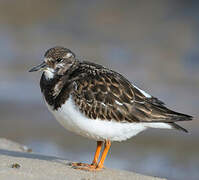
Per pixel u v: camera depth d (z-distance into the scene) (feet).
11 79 72.43
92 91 27.17
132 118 27.40
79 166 28.32
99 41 95.81
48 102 28.09
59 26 102.78
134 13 108.06
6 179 23.62
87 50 90.33
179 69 80.79
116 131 27.45
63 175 25.79
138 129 28.02
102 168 28.66
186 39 96.58
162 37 97.35
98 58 85.71
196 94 67.72
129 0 111.65
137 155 47.14
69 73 28.45
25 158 29.55
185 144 50.98
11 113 59.67
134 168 43.50
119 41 95.66
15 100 64.18
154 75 76.89
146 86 70.74
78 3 110.83
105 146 28.40
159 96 66.28
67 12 107.76
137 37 97.86
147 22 104.88
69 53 29.09
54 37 97.14
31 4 108.27
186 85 72.13
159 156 46.91
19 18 104.99
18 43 92.02
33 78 73.67
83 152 46.91
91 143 50.29
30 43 92.73
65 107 27.12
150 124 27.86
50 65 28.71
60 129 55.16
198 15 105.70
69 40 96.07
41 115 59.88
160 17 106.22
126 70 79.25
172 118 27.81
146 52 89.51
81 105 26.84
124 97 27.61
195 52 89.51
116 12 108.78
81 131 27.48
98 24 104.01
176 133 54.29
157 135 53.52
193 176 42.73
